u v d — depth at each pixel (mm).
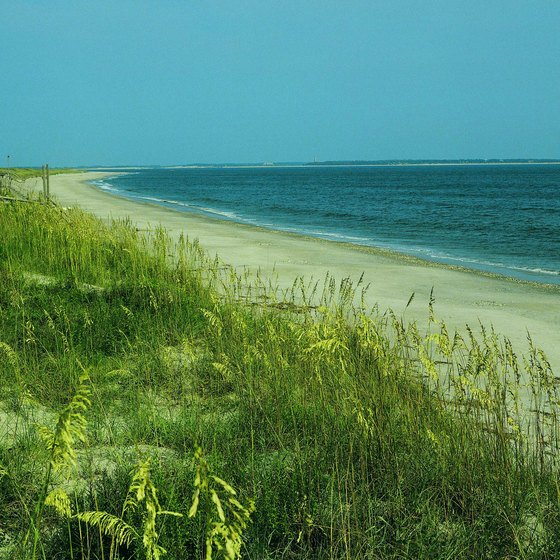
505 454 4516
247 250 21047
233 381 6230
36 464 4512
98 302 9164
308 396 5539
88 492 4078
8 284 9523
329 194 77750
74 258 11672
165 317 8570
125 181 134375
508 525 3850
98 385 6336
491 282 16203
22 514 3887
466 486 4270
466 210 48688
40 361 6812
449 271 17938
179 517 3486
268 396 5582
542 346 9766
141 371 6809
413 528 3809
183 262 11516
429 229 33281
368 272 17000
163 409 5957
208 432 5160
